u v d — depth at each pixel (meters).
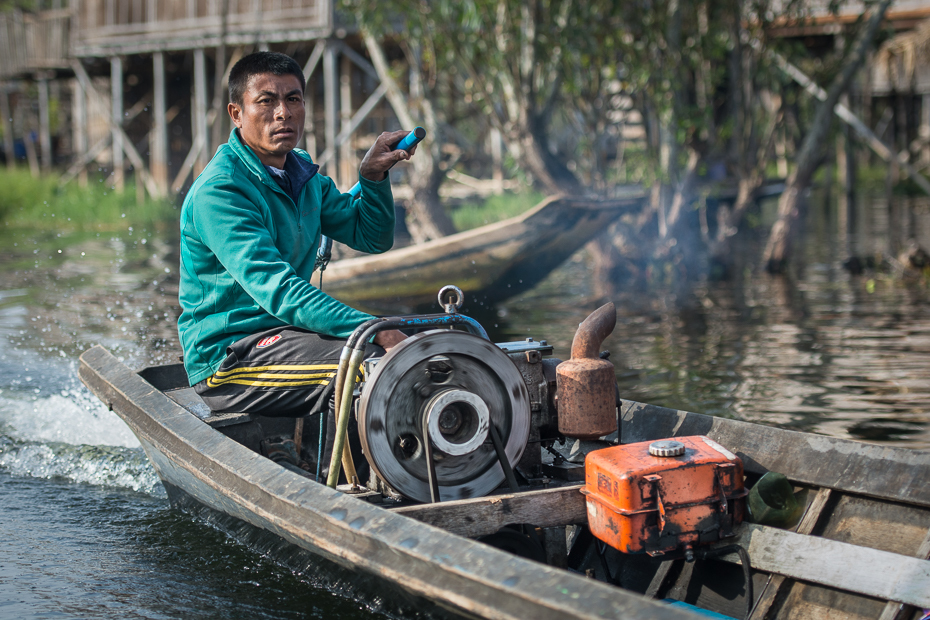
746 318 8.41
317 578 3.09
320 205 3.71
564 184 11.57
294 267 3.50
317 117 20.58
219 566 3.42
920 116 30.52
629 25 11.32
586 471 2.82
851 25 11.74
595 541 3.25
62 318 8.57
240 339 3.39
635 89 11.28
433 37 11.49
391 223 3.86
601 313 3.15
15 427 5.37
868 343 7.13
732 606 2.92
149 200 19.64
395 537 2.40
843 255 12.95
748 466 3.27
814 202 22.33
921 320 8.06
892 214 18.94
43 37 22.12
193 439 3.42
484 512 2.70
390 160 3.65
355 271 7.76
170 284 10.80
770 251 11.68
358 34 17.05
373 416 2.78
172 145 22.81
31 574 3.39
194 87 22.44
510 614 2.05
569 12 10.73
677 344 7.27
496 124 11.75
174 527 3.88
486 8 10.77
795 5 12.12
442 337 2.82
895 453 2.94
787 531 2.83
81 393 6.09
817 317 8.36
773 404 5.41
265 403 3.32
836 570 2.68
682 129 11.12
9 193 19.73
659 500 2.66
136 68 21.95
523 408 2.96
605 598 1.93
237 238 3.17
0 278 11.33
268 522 3.00
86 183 22.50
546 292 10.40
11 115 29.17
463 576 2.17
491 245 7.90
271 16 17.50
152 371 4.48
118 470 4.65
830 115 11.47
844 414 5.18
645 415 3.72
